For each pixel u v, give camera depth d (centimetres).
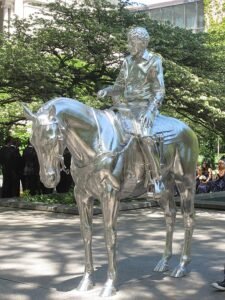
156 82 599
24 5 2872
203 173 1781
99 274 667
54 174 488
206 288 611
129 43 603
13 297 574
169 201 682
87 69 1445
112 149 546
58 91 1397
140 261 755
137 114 587
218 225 1131
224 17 3262
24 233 1002
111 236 555
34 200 1425
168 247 694
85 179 555
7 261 755
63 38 1330
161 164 605
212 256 800
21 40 1420
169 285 620
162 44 1384
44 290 598
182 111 1473
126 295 575
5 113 1633
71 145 538
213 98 1302
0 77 1318
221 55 1541
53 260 761
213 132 1580
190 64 1478
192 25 3728
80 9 1467
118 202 557
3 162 1553
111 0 1925
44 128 487
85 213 582
